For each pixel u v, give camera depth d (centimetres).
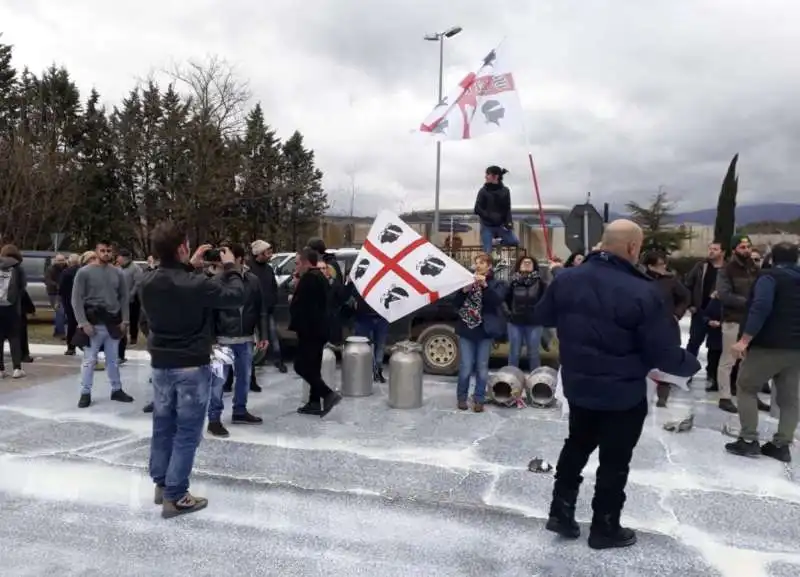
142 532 405
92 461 534
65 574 353
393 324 920
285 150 4838
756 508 448
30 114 3134
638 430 378
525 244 1302
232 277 446
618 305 362
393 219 691
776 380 554
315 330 657
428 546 389
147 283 421
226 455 545
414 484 485
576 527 400
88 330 695
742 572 363
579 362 373
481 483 489
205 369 432
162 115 3269
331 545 389
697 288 824
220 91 2920
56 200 2872
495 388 725
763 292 532
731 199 3562
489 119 761
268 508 441
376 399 756
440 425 643
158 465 441
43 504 447
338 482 488
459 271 665
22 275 865
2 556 373
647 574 359
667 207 3947
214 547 386
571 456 395
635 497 464
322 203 4241
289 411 694
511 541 397
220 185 2927
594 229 812
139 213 3284
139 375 882
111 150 3519
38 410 692
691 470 520
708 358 826
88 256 883
